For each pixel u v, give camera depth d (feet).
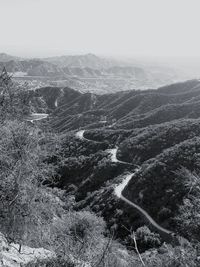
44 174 30.30
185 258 23.48
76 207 179.22
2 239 24.13
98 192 188.03
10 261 20.71
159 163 172.14
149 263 26.20
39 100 605.31
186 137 244.42
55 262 21.57
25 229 26.86
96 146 287.89
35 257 21.91
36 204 28.35
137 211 147.74
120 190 177.27
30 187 28.02
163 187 153.07
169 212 132.67
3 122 29.50
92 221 42.78
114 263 23.32
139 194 159.74
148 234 115.96
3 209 26.71
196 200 23.73
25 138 28.71
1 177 27.22
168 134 252.21
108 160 237.66
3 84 31.07
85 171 230.68
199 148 175.73
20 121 31.35
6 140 28.35
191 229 23.70
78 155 284.41
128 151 250.37
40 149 29.45
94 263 20.98
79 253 22.03
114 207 158.92
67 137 326.65
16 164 27.73
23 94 32.19
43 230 27.04
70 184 217.77
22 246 24.77
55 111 619.67
